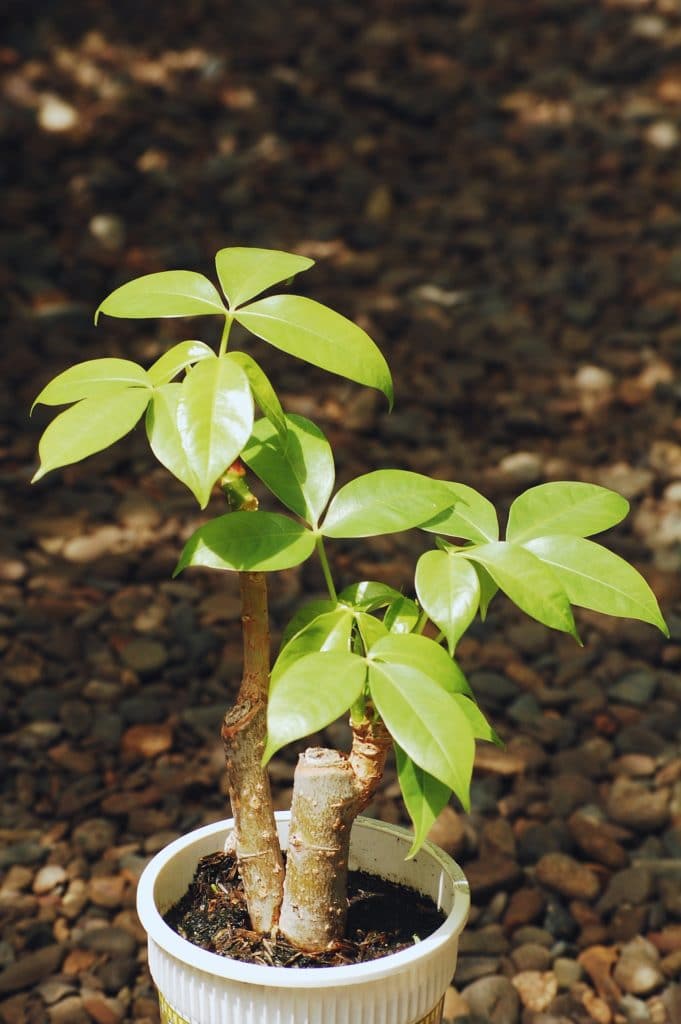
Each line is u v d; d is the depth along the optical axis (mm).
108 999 2145
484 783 2693
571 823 2551
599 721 2934
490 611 3414
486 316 4898
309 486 1424
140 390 1320
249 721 1490
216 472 1202
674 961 2211
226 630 3285
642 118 6137
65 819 2582
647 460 4055
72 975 2176
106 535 3686
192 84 6297
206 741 2850
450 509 1484
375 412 4312
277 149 5902
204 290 1376
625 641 3229
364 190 5656
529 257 5254
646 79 6441
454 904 1469
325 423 4277
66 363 4496
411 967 1348
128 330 4766
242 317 1352
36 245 5145
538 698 3012
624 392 4414
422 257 5273
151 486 3975
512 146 6020
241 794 1512
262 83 6320
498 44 6711
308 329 1347
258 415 3959
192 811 2641
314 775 1425
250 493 1444
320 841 1440
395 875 1632
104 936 2244
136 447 4191
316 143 6004
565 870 2408
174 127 6004
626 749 2834
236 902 1590
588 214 5535
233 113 6121
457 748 1210
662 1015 2121
